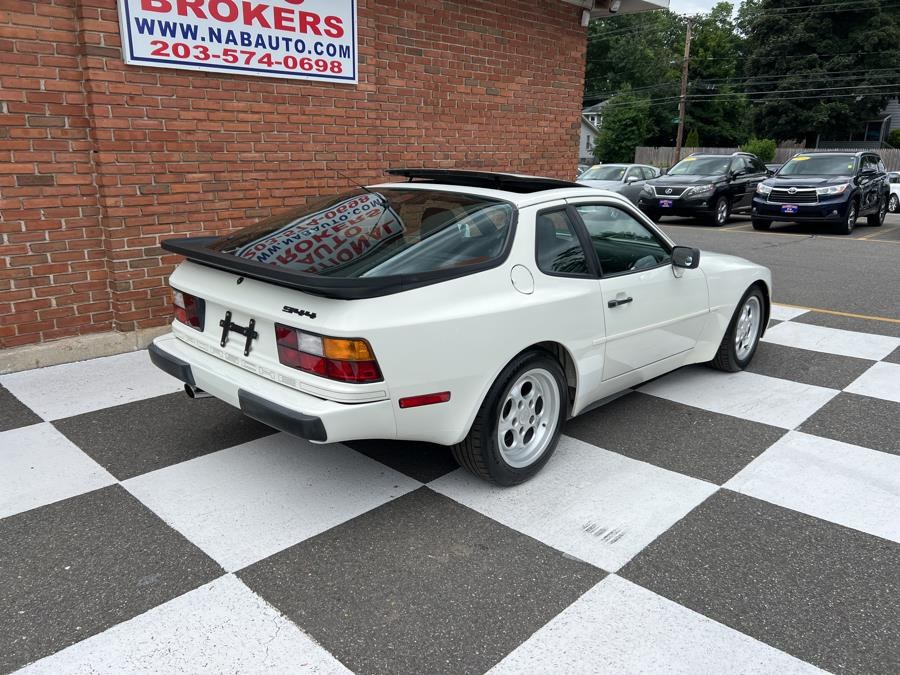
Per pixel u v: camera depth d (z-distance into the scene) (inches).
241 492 140.3
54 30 195.0
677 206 660.1
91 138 207.0
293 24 239.6
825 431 174.7
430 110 295.9
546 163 356.5
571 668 96.1
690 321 186.7
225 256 131.0
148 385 195.6
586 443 166.2
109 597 108.7
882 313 298.2
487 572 116.5
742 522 133.0
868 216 677.3
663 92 2225.6
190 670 94.4
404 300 119.1
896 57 1749.5
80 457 153.4
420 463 154.1
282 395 121.6
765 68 1931.6
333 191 267.4
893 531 130.9
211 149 229.3
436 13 288.2
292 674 94.1
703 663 97.5
